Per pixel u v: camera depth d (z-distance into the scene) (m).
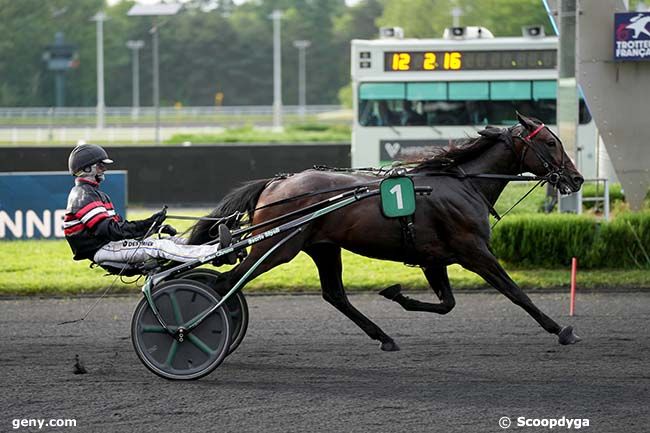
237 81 77.94
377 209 8.25
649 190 14.65
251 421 6.70
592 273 12.63
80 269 13.20
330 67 79.81
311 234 8.34
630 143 14.53
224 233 8.02
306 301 11.45
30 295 12.05
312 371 8.06
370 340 9.25
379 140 20.80
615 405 6.96
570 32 14.48
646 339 9.08
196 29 77.19
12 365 8.36
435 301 11.30
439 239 8.36
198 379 7.83
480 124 20.67
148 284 7.82
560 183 8.77
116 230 7.88
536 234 12.92
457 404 7.03
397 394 7.31
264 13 83.94
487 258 8.32
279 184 8.49
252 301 11.49
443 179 8.51
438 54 20.69
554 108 20.61
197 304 7.82
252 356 8.62
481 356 8.49
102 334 9.70
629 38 14.30
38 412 6.95
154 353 7.85
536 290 11.92
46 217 15.75
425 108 20.75
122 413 6.91
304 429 6.51
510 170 8.80
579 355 8.47
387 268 13.02
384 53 20.77
